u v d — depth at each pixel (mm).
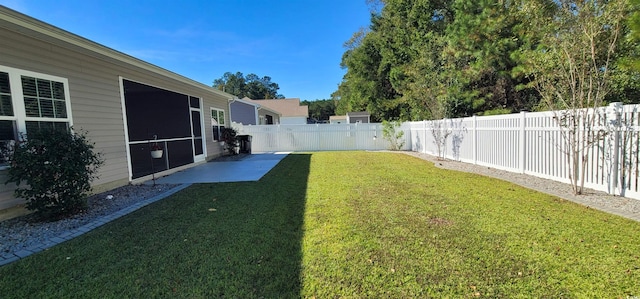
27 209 3918
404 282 2191
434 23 17156
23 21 3654
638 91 6707
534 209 3832
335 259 2578
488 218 3535
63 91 4793
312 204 4359
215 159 11000
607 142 4383
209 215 3949
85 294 2135
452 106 11172
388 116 21266
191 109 9461
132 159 6457
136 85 6680
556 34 5020
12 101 4047
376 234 3115
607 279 2146
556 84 5855
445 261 2488
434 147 10945
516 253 2596
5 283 2299
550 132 5492
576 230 3061
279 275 2340
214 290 2148
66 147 3961
